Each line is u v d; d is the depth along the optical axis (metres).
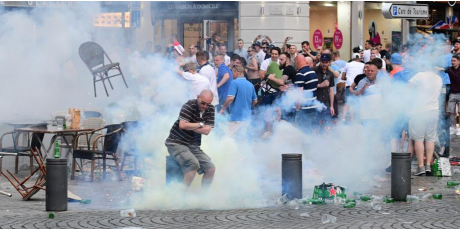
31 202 18.30
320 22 45.41
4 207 17.52
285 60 28.14
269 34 43.44
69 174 22.84
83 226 15.27
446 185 21.00
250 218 16.12
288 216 16.31
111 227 15.20
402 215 16.36
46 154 22.39
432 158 23.81
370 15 47.31
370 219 15.90
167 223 15.61
